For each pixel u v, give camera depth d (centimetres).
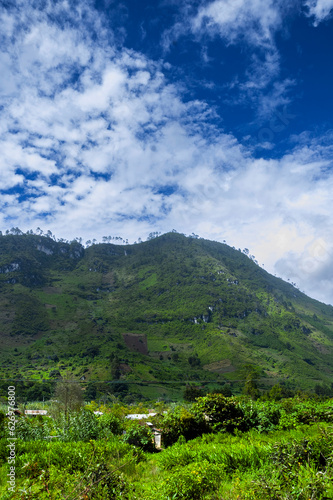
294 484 452
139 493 564
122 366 13125
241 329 19850
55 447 896
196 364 15288
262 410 1156
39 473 660
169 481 555
